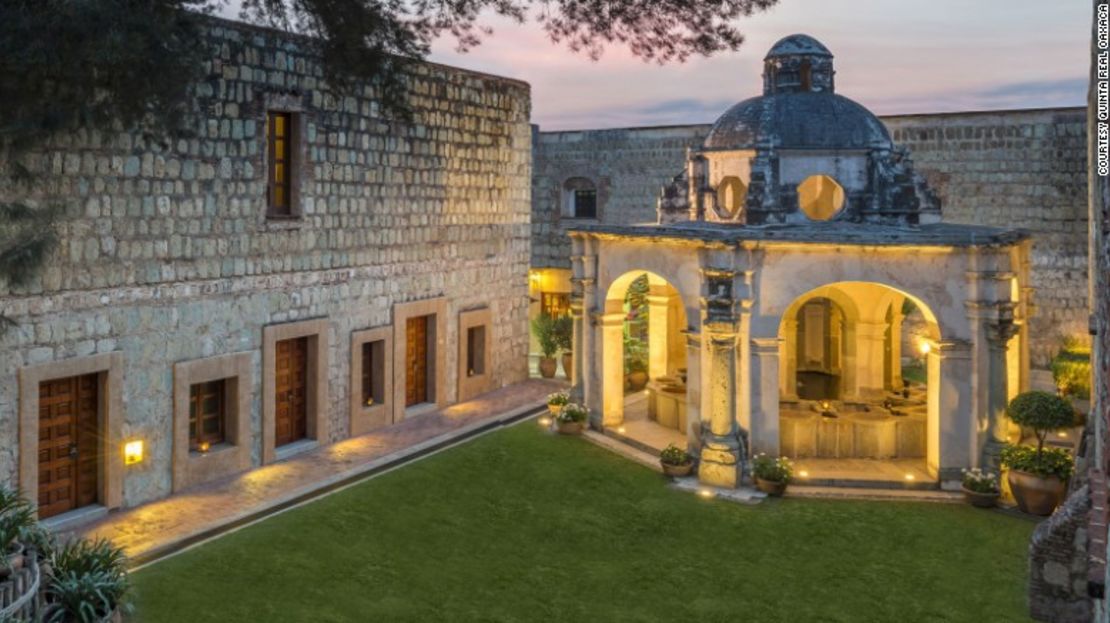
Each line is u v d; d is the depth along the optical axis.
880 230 18.02
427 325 23.27
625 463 18.80
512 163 25.86
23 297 14.09
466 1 15.06
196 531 14.80
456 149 23.56
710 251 17.28
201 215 16.88
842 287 21.05
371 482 17.22
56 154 14.40
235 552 13.91
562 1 14.80
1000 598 12.90
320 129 19.38
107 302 15.33
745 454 17.48
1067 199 26.66
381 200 21.19
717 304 17.20
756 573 13.84
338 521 15.30
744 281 17.31
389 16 15.26
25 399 14.10
